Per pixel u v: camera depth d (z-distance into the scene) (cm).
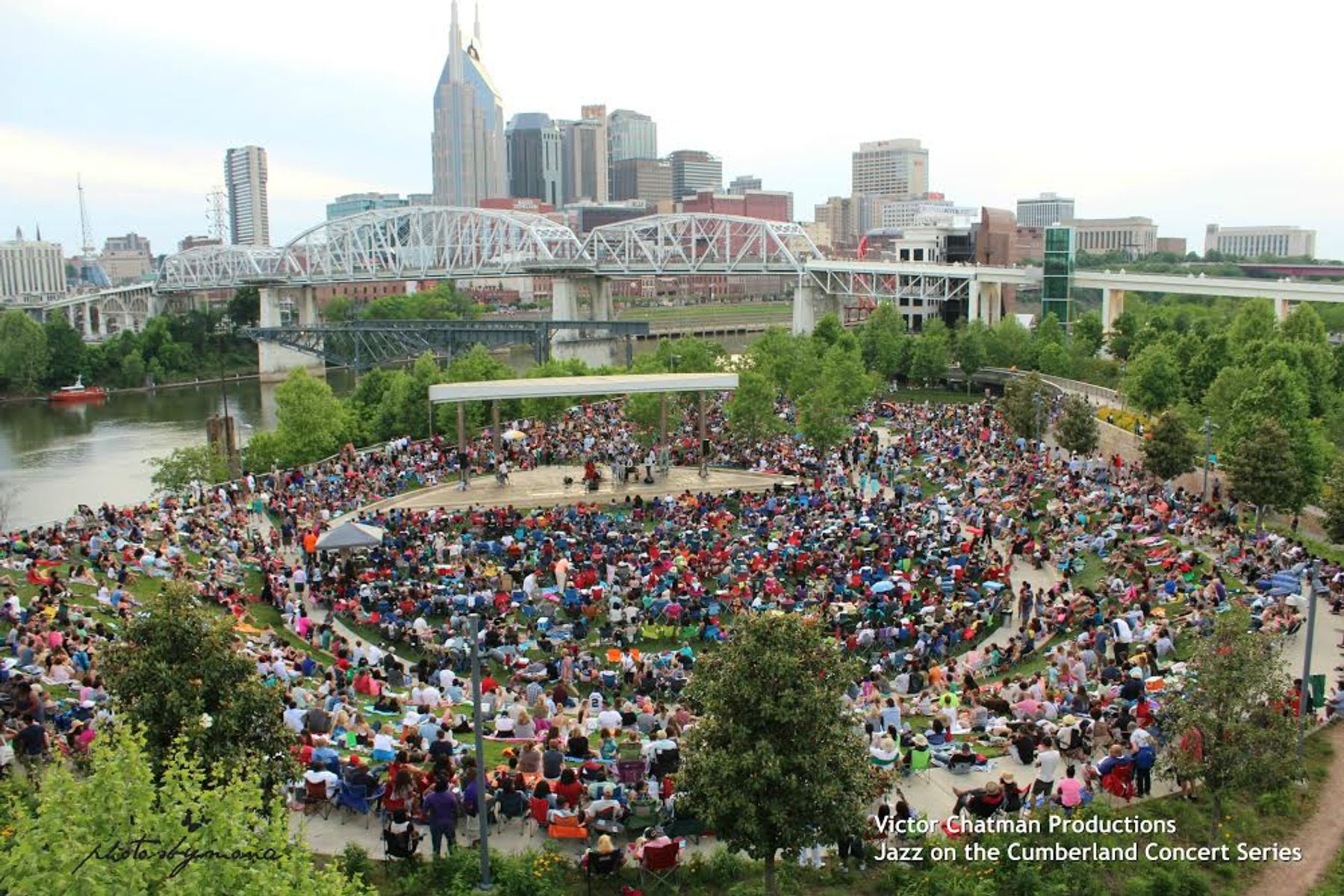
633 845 2883
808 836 2531
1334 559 6328
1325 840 3106
